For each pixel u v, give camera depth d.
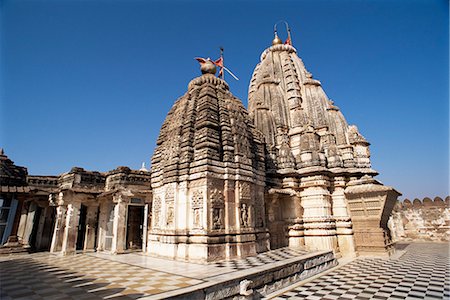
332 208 20.72
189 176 14.13
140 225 21.38
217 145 14.38
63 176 21.17
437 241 29.77
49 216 21.47
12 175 19.98
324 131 23.34
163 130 18.16
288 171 20.44
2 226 18.17
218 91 16.94
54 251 18.52
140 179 20.31
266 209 19.17
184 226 13.49
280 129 23.38
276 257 13.59
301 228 19.83
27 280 9.72
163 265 11.93
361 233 19.69
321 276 13.25
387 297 9.60
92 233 19.94
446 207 30.06
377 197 19.08
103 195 18.58
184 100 17.09
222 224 13.30
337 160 21.30
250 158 15.64
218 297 8.27
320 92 26.77
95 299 7.29
